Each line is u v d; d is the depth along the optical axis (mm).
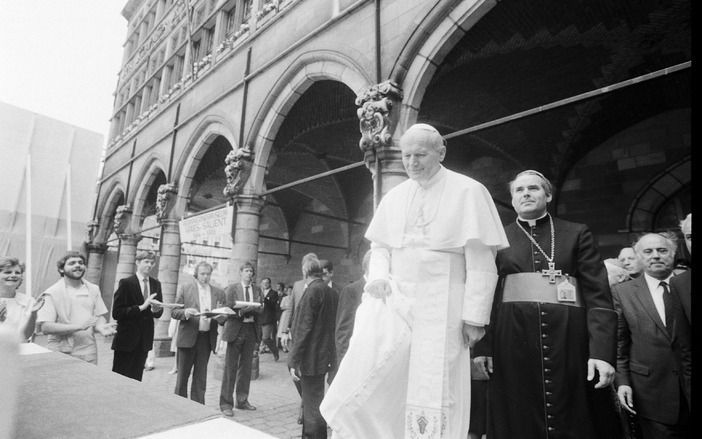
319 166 13289
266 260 17250
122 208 14766
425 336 1733
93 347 4027
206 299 5320
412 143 1892
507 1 5098
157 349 10242
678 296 2439
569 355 1866
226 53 10539
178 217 11305
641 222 8250
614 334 1820
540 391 1866
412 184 2045
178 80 14602
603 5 5445
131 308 4414
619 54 6738
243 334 5320
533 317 1948
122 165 16250
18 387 490
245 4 10859
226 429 867
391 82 5492
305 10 7777
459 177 1911
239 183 8523
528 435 1856
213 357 10133
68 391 1141
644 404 2520
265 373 8273
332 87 8078
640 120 8375
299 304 4078
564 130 8859
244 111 9039
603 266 1976
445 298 1760
